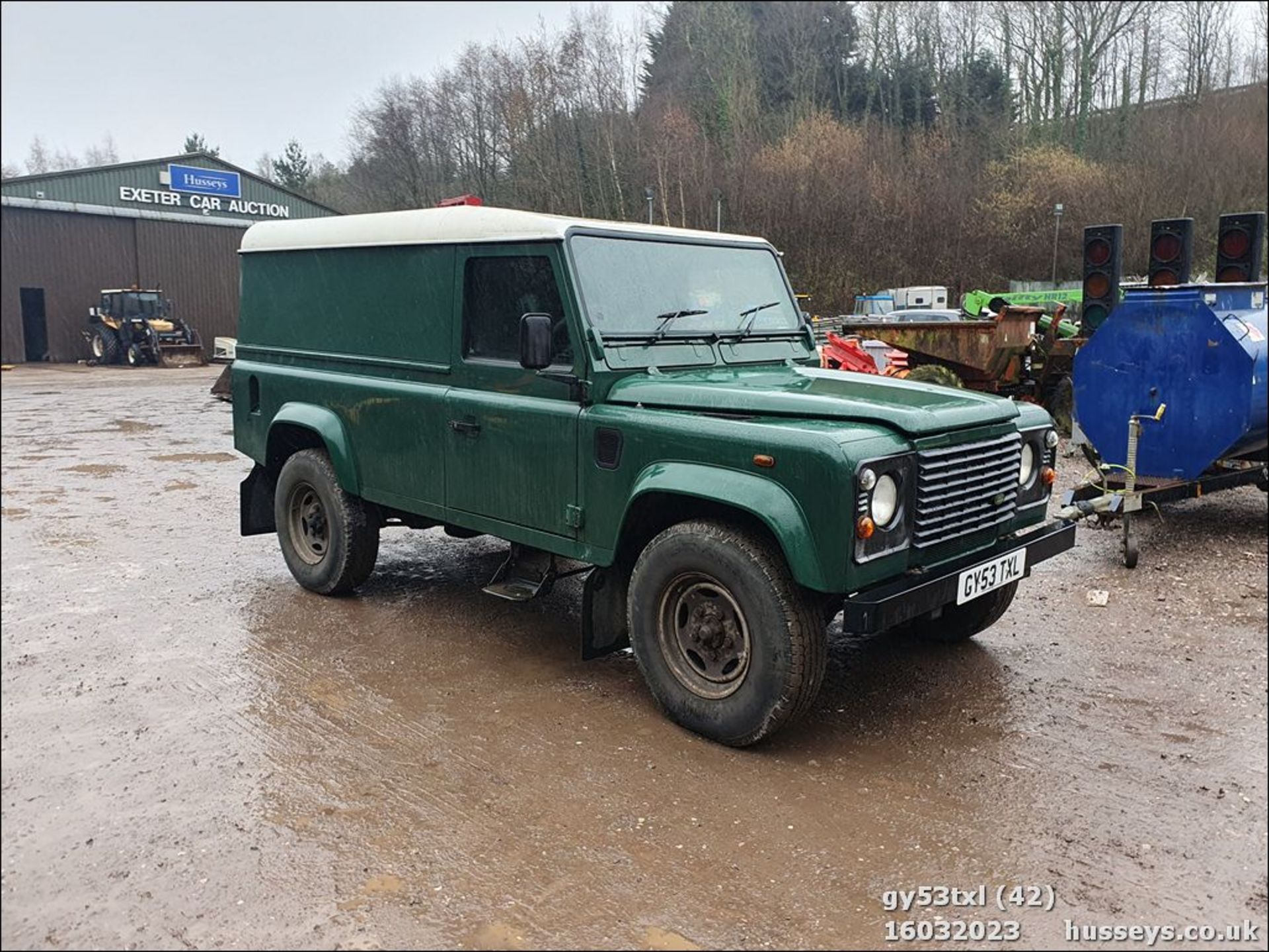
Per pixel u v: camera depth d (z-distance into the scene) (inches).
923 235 1432.1
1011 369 513.3
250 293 257.8
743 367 193.5
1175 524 321.7
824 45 1529.3
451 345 198.5
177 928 110.0
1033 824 134.4
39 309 1203.2
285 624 217.3
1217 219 851.4
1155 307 293.3
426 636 210.5
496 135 1360.7
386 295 213.8
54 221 1198.9
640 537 174.6
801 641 148.0
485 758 152.6
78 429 565.0
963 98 1555.1
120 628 212.8
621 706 174.1
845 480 139.8
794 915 113.8
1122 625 219.6
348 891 117.2
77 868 121.4
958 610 200.4
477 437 192.4
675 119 1381.6
